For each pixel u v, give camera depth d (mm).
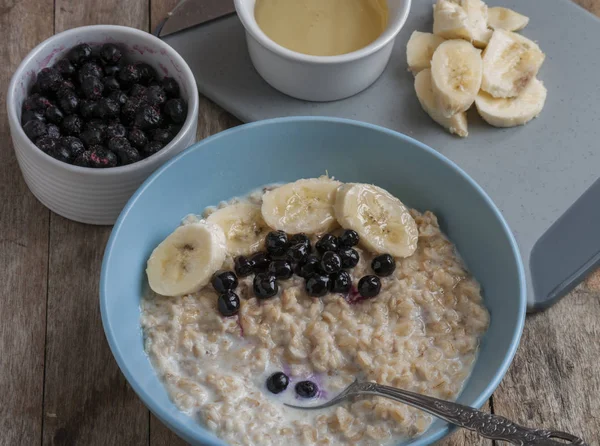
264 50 425
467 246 381
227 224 373
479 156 436
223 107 450
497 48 449
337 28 438
